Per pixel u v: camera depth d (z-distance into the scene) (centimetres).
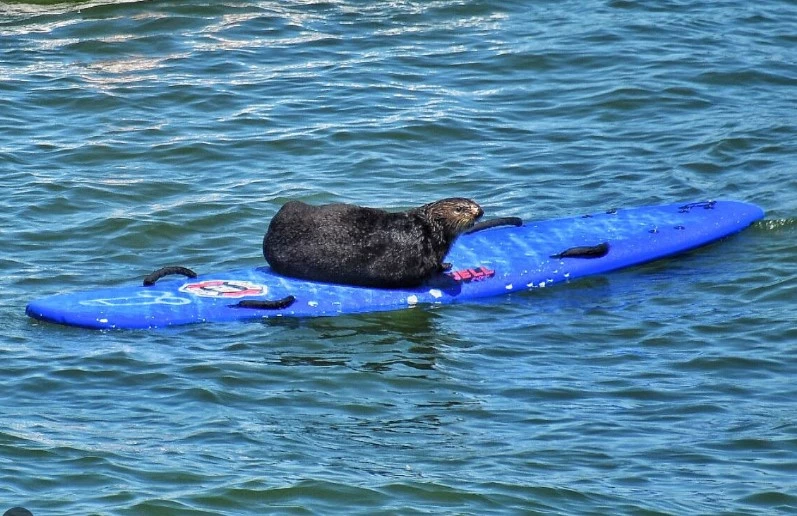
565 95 6681
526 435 3606
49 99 6462
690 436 3609
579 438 3591
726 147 6031
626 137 6225
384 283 4591
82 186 5534
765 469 3419
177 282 4584
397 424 3656
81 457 3372
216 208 5356
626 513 3188
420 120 6322
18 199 5378
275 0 7806
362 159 5912
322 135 6147
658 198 5538
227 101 6506
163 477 3284
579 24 7569
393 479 3316
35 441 3456
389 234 4584
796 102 6575
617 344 4256
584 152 6047
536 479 3344
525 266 4809
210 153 5934
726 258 4994
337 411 3731
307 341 4225
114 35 7262
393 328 4362
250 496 3209
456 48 7244
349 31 7438
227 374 3941
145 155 5903
